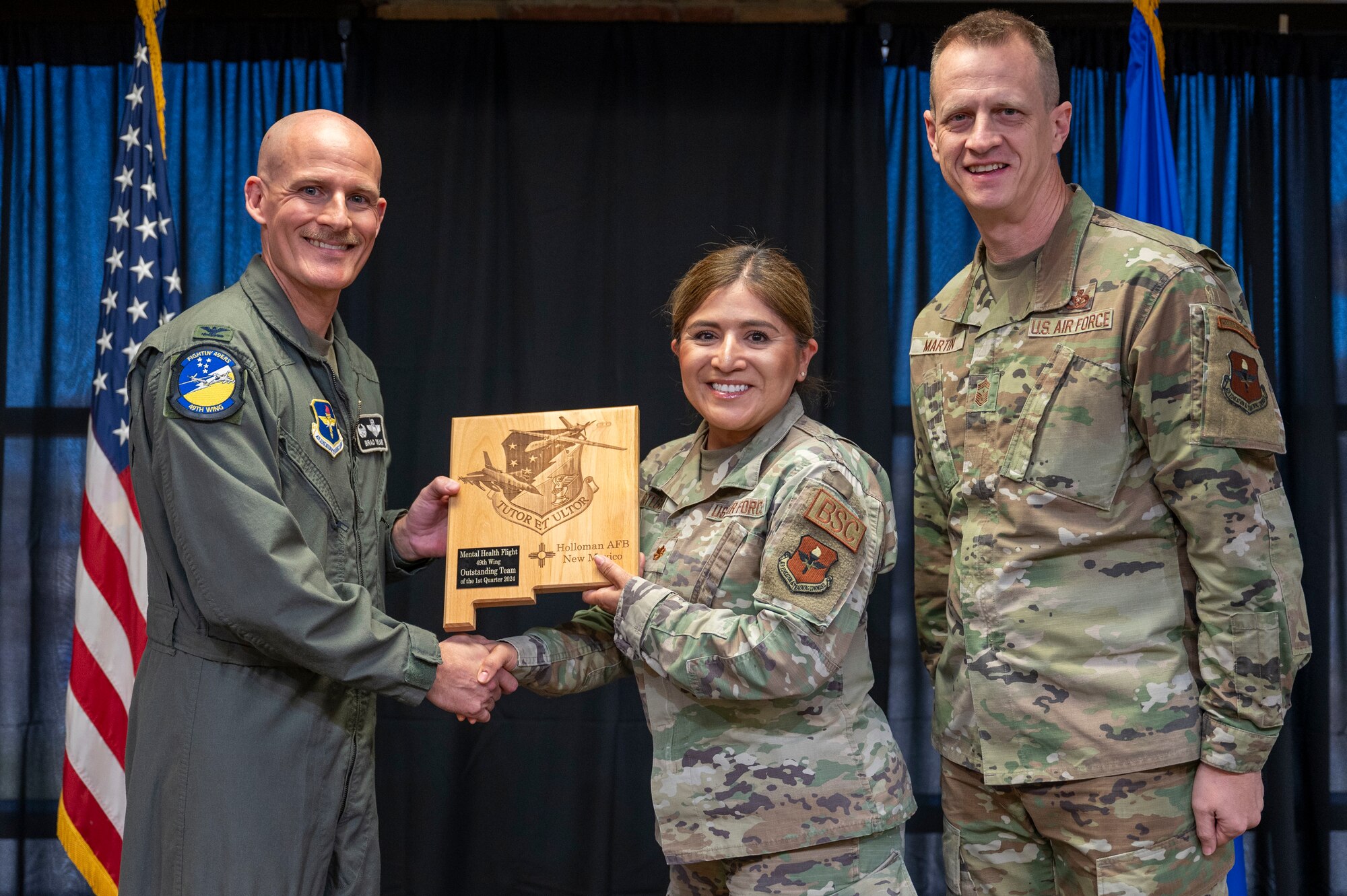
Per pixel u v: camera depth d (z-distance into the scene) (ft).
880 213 9.71
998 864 5.76
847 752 5.13
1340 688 9.68
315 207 5.53
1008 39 5.41
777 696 4.91
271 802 5.15
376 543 5.86
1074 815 5.28
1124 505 5.26
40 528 9.53
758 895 5.06
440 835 9.33
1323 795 9.52
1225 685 5.01
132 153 8.11
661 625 5.12
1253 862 9.64
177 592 5.27
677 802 5.22
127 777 5.46
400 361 9.55
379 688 5.24
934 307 6.18
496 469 5.81
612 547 5.53
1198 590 5.15
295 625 4.98
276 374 5.40
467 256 9.64
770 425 5.55
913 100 9.96
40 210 9.69
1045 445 5.33
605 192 9.80
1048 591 5.33
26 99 9.76
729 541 5.26
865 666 5.41
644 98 9.79
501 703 9.57
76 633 7.77
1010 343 5.58
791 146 9.76
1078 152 9.93
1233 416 4.97
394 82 9.68
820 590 4.98
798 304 5.49
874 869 5.11
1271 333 9.83
